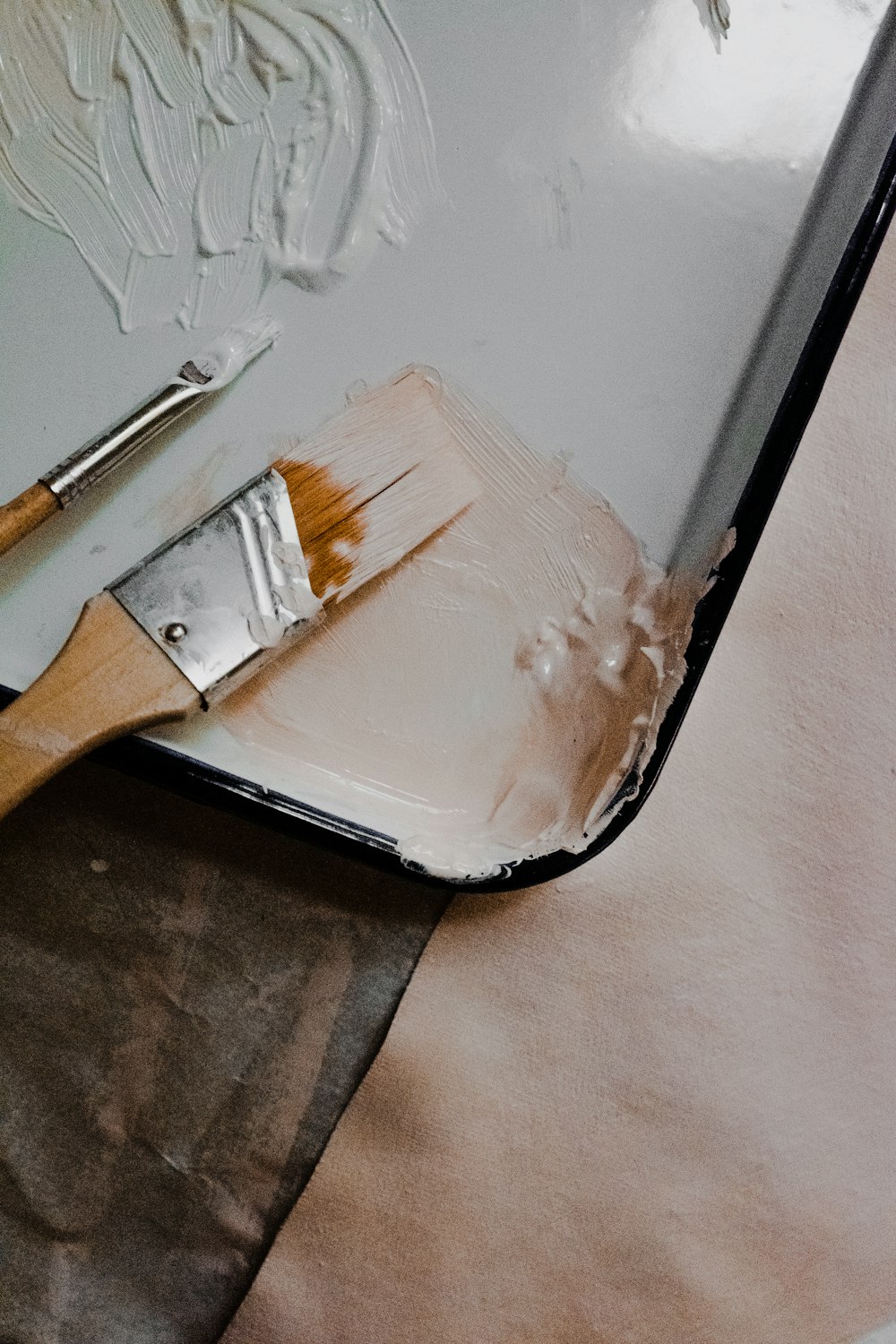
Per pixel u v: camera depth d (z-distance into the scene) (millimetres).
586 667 576
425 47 603
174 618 519
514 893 635
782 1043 631
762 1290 625
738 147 605
